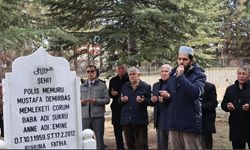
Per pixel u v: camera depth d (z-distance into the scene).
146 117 7.94
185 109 5.53
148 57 10.53
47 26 9.98
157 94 7.49
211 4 12.77
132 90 7.91
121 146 9.19
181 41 10.96
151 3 10.98
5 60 14.32
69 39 9.66
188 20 10.52
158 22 10.62
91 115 8.35
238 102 6.75
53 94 5.55
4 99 5.28
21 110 5.35
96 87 8.45
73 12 10.95
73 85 5.70
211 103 7.55
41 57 5.48
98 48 11.45
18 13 9.91
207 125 7.61
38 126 5.45
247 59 32.84
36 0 10.88
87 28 11.44
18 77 5.34
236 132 6.79
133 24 10.67
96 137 8.40
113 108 9.12
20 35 9.05
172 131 5.66
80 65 16.20
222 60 31.61
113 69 11.23
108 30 10.59
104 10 10.99
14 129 5.30
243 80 6.72
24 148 5.36
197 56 11.48
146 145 7.97
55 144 5.54
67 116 5.64
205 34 11.98
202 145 7.66
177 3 10.62
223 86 29.14
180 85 5.53
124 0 10.49
